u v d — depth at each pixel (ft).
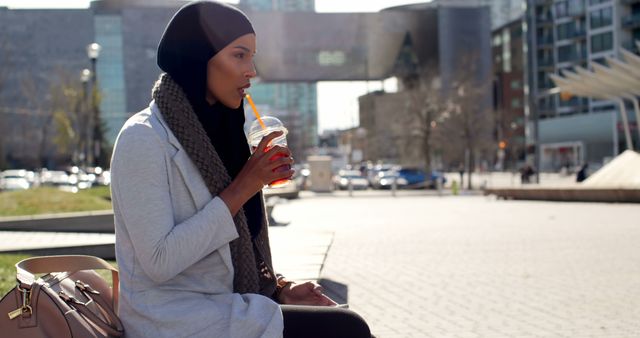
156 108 8.52
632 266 34.68
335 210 90.07
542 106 309.22
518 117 354.13
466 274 33.12
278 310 8.19
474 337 20.95
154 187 8.05
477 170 274.57
